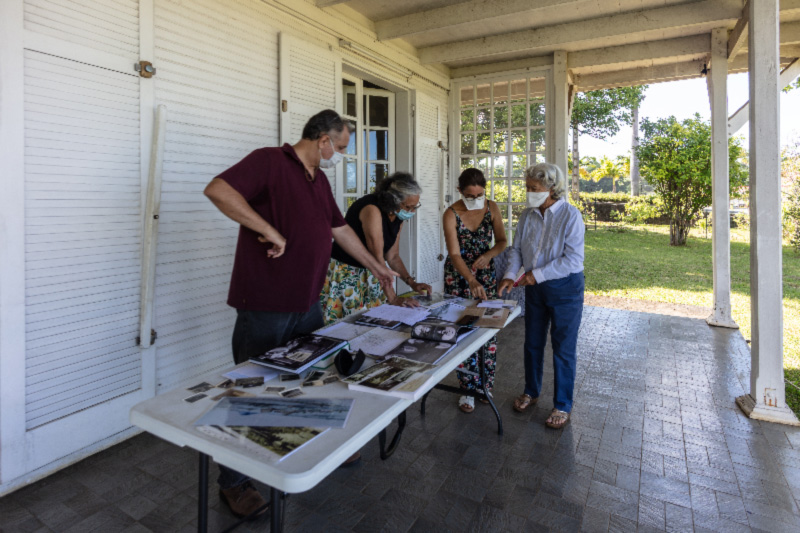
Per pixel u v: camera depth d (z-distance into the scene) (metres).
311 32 3.65
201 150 2.84
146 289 2.46
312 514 1.97
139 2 2.44
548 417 2.80
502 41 4.81
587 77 6.11
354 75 4.52
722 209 4.94
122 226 2.43
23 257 2.04
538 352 2.93
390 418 1.23
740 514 2.00
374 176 5.13
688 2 4.11
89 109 2.25
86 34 2.22
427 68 5.38
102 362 2.39
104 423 2.42
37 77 2.06
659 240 13.28
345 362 1.50
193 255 2.84
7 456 2.05
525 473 2.29
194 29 2.76
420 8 4.11
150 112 2.52
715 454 2.46
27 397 2.11
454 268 2.88
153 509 2.00
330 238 1.96
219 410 1.22
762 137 2.84
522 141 5.65
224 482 1.86
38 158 2.08
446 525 1.92
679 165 11.48
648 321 5.18
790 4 3.84
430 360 1.58
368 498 2.08
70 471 2.26
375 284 2.76
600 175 24.02
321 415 1.19
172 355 2.76
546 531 1.89
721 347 4.27
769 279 2.86
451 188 6.03
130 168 2.44
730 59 4.65
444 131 5.88
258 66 3.20
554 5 3.72
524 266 2.83
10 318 2.02
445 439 2.61
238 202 1.64
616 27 4.36
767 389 2.88
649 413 2.94
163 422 1.16
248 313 1.85
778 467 2.35
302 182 1.83
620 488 2.17
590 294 7.01
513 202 5.77
